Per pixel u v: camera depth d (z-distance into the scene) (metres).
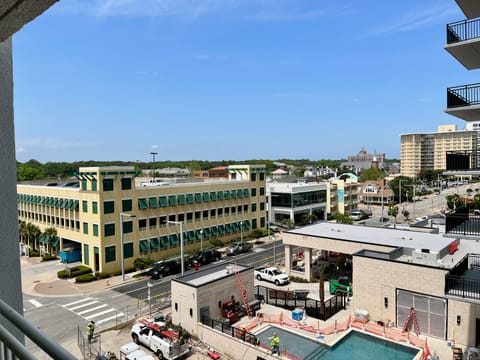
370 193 114.38
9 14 1.86
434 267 23.08
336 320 25.38
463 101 16.64
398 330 23.91
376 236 34.31
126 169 42.75
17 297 2.62
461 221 16.78
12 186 2.62
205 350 22.05
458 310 22.09
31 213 53.56
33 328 1.91
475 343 21.47
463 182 161.25
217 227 54.56
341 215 70.56
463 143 155.62
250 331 23.72
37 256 49.16
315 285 34.62
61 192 46.12
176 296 25.42
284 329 23.86
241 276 27.53
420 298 23.59
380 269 25.23
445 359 20.16
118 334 24.62
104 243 40.47
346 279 33.16
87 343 23.11
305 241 35.66
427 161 167.25
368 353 20.81
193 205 50.88
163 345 20.88
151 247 45.22
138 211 43.97
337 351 21.06
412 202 113.75
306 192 72.50
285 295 28.45
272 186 72.06
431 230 41.38
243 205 59.41
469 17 15.63
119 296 32.94
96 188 40.66
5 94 2.58
